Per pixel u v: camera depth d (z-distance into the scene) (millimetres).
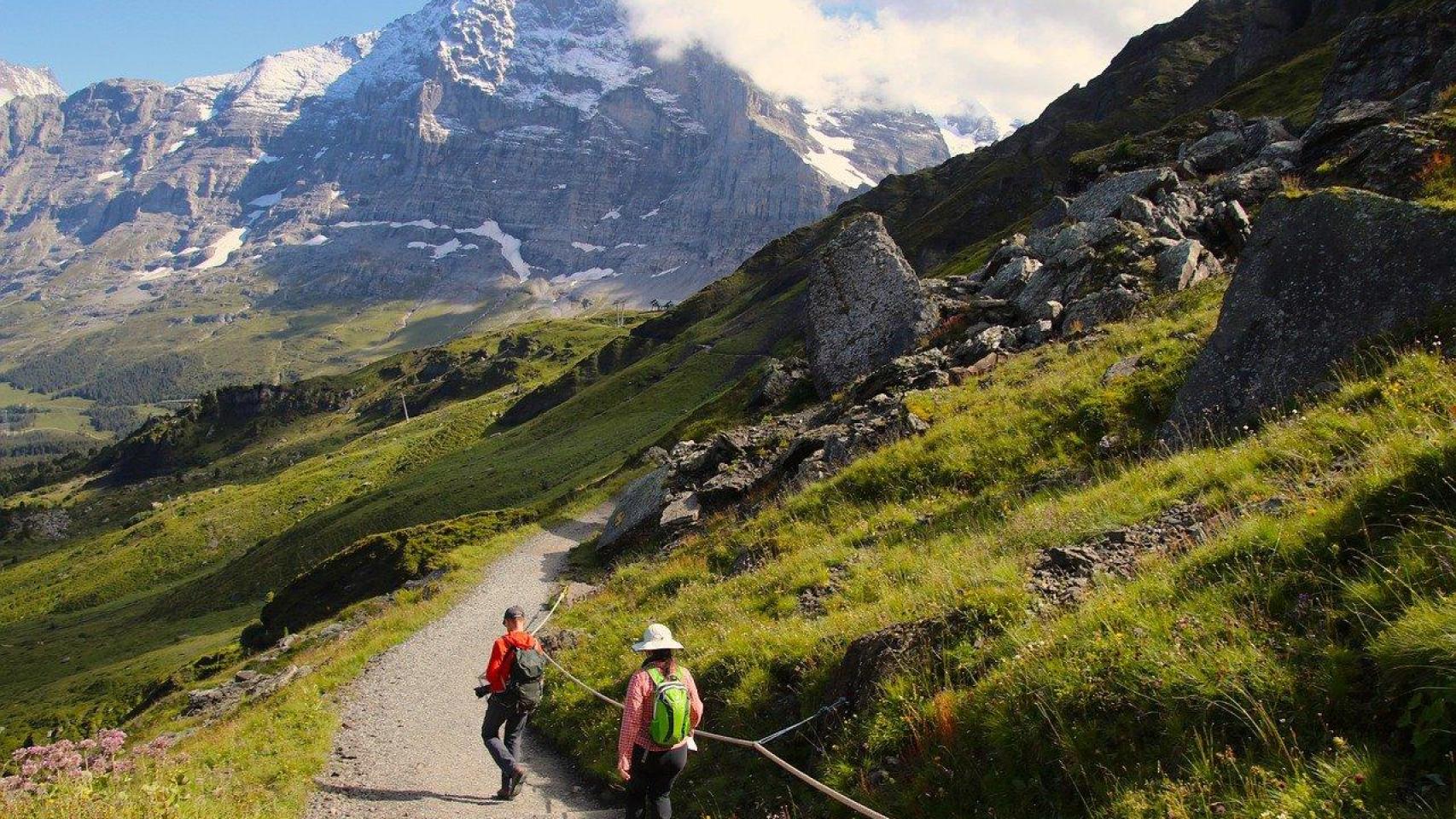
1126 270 28844
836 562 18312
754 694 13133
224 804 12977
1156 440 16891
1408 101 30828
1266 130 39062
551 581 38969
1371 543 7664
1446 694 5664
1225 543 9250
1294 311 15047
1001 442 20125
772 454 34812
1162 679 7527
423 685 23625
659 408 156875
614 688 17078
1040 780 7730
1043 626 9555
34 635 184250
